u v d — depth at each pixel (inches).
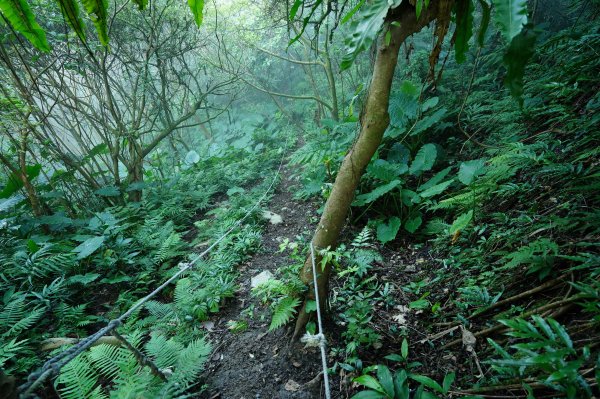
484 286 82.9
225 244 131.0
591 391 47.1
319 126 279.1
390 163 148.3
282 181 209.5
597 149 85.2
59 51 171.3
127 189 188.2
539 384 53.7
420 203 127.0
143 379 67.0
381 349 79.0
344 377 74.4
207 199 192.1
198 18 44.3
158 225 159.2
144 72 199.6
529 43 29.2
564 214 83.1
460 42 55.9
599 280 61.9
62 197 172.2
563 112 114.2
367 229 117.9
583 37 127.0
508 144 115.3
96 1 41.7
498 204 105.2
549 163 92.3
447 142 161.3
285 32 248.8
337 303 94.7
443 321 81.5
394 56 66.4
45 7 142.3
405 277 102.4
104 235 132.2
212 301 100.8
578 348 52.9
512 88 31.1
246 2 240.8
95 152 187.3
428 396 58.6
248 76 323.0
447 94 185.2
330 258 79.0
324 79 320.5
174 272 122.7
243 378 80.2
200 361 76.9
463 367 68.6
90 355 77.2
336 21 73.9
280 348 85.0
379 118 72.1
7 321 94.0
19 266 111.8
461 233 104.9
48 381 79.5
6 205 142.9
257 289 91.7
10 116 139.1
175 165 266.5
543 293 70.4
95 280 124.5
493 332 70.2
